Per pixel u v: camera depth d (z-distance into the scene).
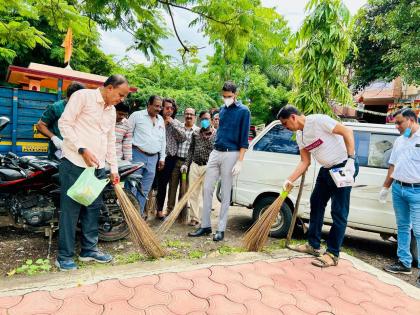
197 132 4.84
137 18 4.00
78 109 2.89
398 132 4.12
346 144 3.21
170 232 4.50
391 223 4.06
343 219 3.37
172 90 11.76
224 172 4.15
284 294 2.74
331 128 3.20
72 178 2.95
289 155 4.54
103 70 12.12
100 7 3.69
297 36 3.85
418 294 3.04
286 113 3.32
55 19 4.48
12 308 2.24
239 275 2.99
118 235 3.96
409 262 3.82
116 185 3.29
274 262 3.37
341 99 3.86
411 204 3.64
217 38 4.10
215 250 3.88
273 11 3.77
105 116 3.06
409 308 2.77
